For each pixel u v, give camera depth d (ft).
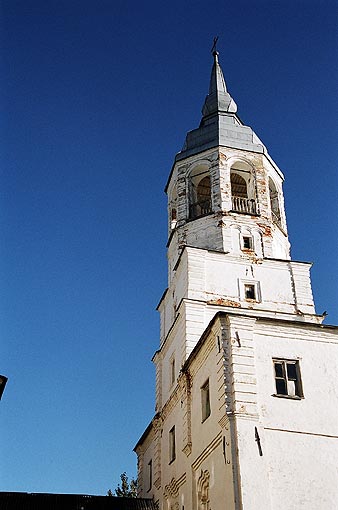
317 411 70.54
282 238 112.68
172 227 119.14
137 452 121.29
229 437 67.67
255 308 99.55
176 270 108.06
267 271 104.06
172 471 92.94
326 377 73.20
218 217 108.17
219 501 69.05
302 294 102.58
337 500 65.31
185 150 119.96
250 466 65.21
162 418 103.24
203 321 95.91
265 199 112.16
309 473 66.23
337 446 68.80
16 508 97.81
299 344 74.90
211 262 102.78
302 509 63.87
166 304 114.52
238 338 73.46
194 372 86.63
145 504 102.68
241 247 105.91
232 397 70.03
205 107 127.75
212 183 112.37
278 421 68.95
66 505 100.48
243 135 119.03
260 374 71.77
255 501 63.26
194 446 82.53
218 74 132.67
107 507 101.19
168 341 106.32
